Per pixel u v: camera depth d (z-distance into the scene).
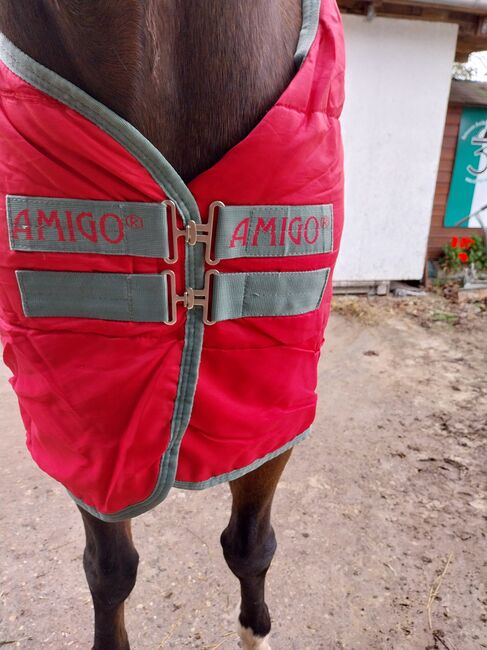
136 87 0.71
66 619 1.63
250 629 1.43
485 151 5.27
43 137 0.70
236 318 0.83
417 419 2.82
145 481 0.87
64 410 0.81
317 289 0.89
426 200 4.75
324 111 0.82
